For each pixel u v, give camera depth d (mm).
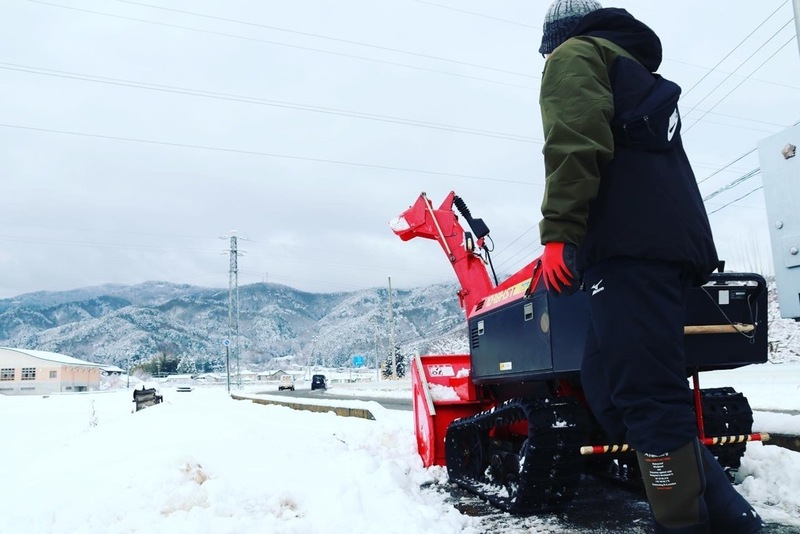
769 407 7086
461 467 4469
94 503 3543
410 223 6293
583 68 1903
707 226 1989
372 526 3174
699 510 1783
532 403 3381
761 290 2914
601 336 1922
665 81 2020
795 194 2703
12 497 3926
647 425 1812
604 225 1901
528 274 3680
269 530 3080
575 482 3400
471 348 4602
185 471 4090
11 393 98562
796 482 3627
